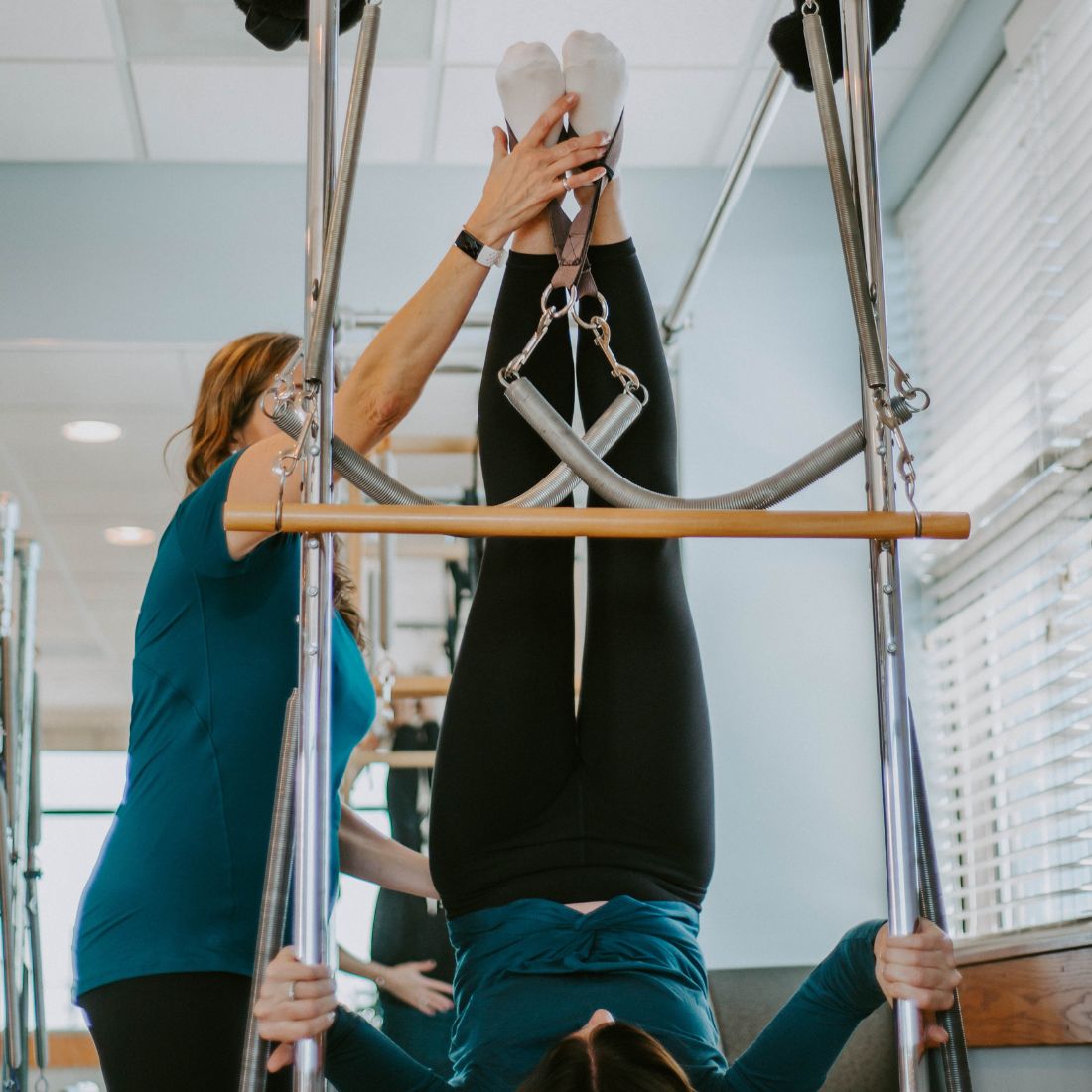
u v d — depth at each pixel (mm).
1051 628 2795
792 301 3637
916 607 3496
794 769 3324
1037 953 2502
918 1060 1254
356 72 1326
